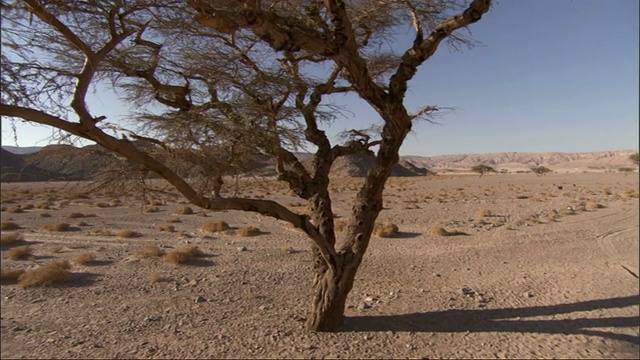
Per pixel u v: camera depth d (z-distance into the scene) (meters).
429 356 5.03
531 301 7.35
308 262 10.83
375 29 6.24
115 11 3.73
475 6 4.67
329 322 5.73
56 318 6.50
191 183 4.58
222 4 4.05
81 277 9.06
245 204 4.52
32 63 3.49
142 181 4.25
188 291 8.10
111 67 4.76
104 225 18.38
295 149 4.84
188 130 4.16
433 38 4.91
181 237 14.88
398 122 5.08
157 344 5.43
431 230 15.82
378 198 5.57
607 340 5.53
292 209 26.47
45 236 15.11
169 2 4.08
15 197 35.16
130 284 8.56
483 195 36.91
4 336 5.70
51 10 3.75
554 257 11.38
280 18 3.99
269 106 4.98
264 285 8.59
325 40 4.16
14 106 3.20
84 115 3.46
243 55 5.20
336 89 5.75
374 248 12.96
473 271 9.92
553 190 41.28
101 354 5.11
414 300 7.44
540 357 5.02
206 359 4.95
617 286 8.27
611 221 18.50
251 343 5.40
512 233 15.68
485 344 5.39
